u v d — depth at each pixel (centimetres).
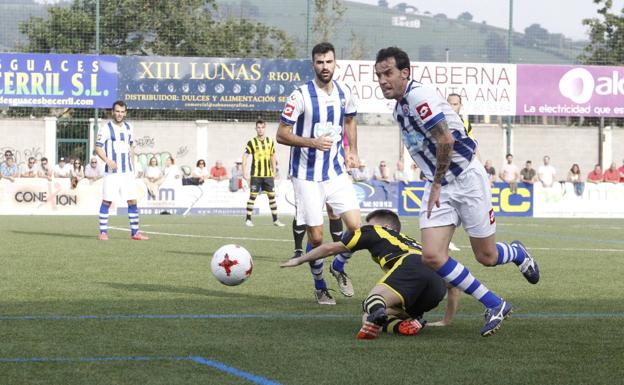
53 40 4091
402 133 879
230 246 1065
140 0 4047
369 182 3784
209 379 678
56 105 3906
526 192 3853
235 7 4172
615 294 1227
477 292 866
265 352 785
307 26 4100
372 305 853
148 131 4478
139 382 666
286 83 4038
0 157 4356
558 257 1839
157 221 3111
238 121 4444
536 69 4134
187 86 3991
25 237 2216
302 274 1445
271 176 2848
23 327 906
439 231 870
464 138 862
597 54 4306
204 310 1039
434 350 802
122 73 3947
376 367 727
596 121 4866
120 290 1212
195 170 3712
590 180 3953
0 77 3866
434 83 4097
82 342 825
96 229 2588
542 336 880
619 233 2700
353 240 916
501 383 675
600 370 721
